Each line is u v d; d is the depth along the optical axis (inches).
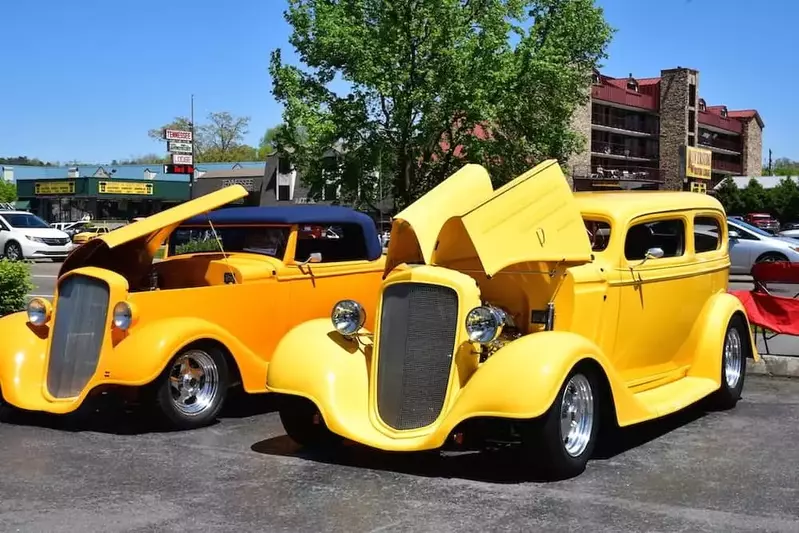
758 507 181.5
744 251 810.8
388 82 946.7
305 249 317.1
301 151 1005.8
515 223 214.2
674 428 257.0
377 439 206.1
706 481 200.8
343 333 225.5
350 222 328.8
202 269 301.1
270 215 308.7
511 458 221.0
